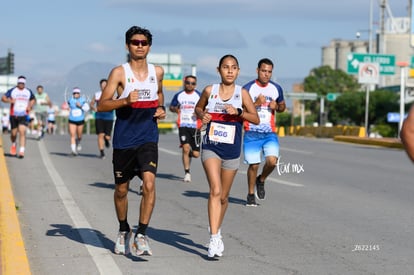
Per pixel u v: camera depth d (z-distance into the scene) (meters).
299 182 29.06
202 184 27.95
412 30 66.94
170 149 47.41
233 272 13.66
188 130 28.80
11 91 36.69
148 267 13.96
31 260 14.40
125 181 14.48
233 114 14.77
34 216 19.47
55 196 23.34
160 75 14.34
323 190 26.50
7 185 22.97
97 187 25.88
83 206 21.41
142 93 14.05
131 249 15.40
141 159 14.05
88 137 63.66
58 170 31.50
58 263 14.16
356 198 24.38
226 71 15.02
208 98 15.20
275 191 26.00
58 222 18.64
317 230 18.14
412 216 20.58
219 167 14.95
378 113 151.50
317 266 14.21
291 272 13.69
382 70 104.62
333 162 40.03
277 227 18.52
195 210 21.19
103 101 13.91
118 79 14.05
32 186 25.78
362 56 104.31
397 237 17.31
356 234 17.66
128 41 14.02
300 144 59.00
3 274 12.46
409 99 139.62
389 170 35.38
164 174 31.55
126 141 14.06
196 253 15.30
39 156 38.50
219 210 14.81
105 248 15.59
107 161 36.91
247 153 22.23
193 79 28.72
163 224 18.78
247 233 17.66
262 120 22.23
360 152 49.09
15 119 36.97
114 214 20.05
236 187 27.08
